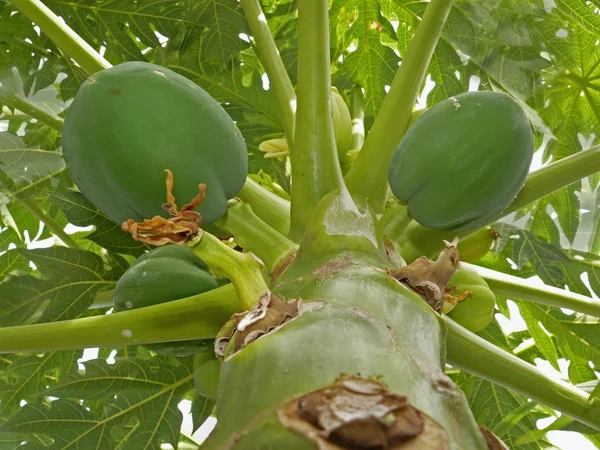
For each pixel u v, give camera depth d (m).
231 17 0.82
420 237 0.58
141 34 0.83
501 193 0.54
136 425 0.76
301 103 0.55
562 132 0.91
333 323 0.38
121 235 0.76
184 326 0.56
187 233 0.46
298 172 0.54
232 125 0.54
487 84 0.87
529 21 0.86
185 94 0.52
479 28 0.86
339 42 0.92
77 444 0.75
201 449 0.36
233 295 0.56
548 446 0.85
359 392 0.33
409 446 0.32
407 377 0.35
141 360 0.76
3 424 0.74
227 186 0.53
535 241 0.78
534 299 0.70
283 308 0.39
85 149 0.51
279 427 0.33
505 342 0.88
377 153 0.57
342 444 0.32
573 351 0.87
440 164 0.53
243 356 0.37
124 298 0.63
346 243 0.47
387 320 0.40
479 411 0.86
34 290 0.73
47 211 0.89
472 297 0.66
